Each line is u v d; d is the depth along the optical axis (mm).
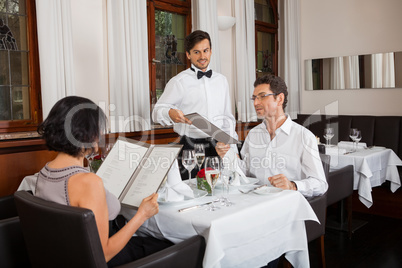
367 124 5270
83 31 3834
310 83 6484
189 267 1622
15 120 3541
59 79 3480
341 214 3932
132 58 4062
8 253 1820
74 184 1426
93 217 1281
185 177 2988
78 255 1312
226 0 5449
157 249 1837
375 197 4406
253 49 5684
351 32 6016
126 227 1559
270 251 1932
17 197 1524
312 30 6434
